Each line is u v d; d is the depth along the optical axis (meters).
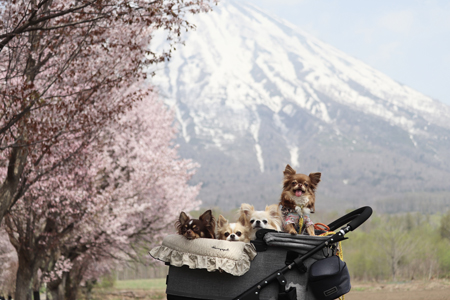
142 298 39.88
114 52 9.87
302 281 4.10
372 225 71.69
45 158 11.10
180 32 8.30
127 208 15.48
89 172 13.40
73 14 8.61
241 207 4.98
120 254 19.39
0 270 20.58
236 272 3.98
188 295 4.18
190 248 4.15
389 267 43.00
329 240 4.13
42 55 9.32
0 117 8.03
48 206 13.23
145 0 8.20
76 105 9.05
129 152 17.50
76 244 16.00
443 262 40.53
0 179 10.84
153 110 19.72
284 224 4.62
